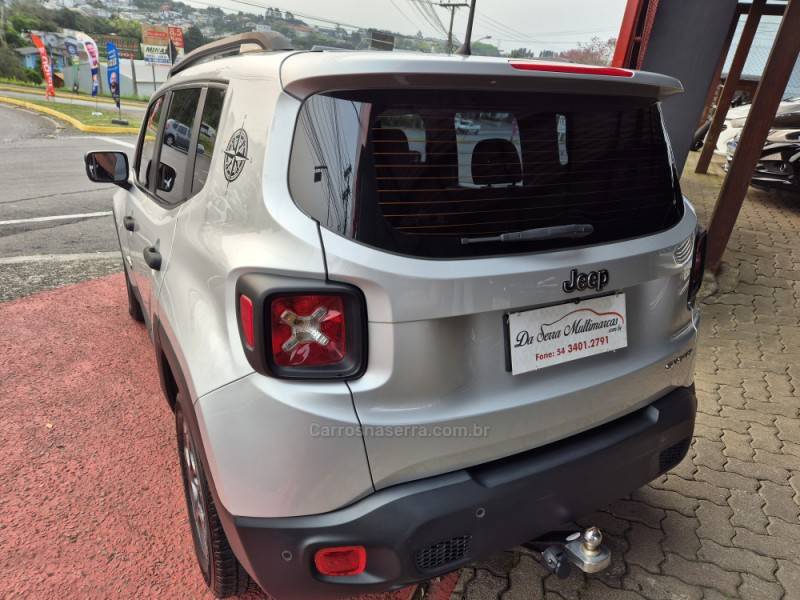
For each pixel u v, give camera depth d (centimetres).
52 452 274
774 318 444
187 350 165
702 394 341
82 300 460
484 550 154
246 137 157
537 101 153
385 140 137
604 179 165
